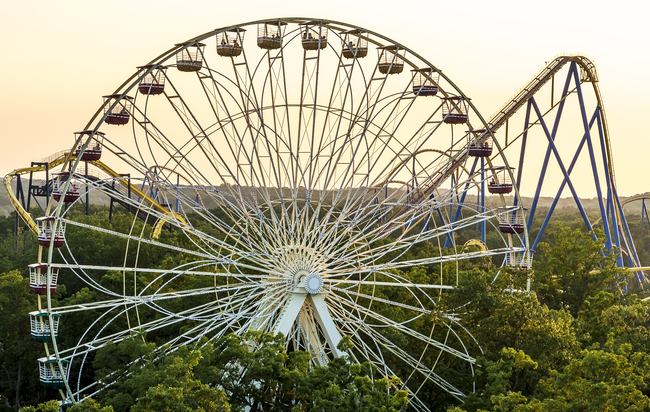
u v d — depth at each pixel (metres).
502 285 71.94
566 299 98.38
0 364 83.50
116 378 62.66
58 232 65.31
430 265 126.50
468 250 132.50
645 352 65.50
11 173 110.75
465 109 77.50
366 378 50.62
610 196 120.75
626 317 72.38
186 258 109.50
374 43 75.12
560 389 56.06
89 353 85.69
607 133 118.44
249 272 98.00
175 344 80.94
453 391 72.44
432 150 94.44
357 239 81.62
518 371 61.94
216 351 59.38
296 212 69.00
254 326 69.69
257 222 78.62
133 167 66.50
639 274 139.50
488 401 59.19
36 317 65.88
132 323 85.62
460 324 72.69
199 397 48.97
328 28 72.19
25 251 144.38
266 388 56.81
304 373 55.50
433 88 76.50
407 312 92.06
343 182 71.19
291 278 67.81
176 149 66.62
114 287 95.75
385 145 72.50
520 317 66.94
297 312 67.31
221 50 72.81
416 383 75.44
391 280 97.88
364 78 72.69
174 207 117.38
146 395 48.94
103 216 174.12
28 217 106.69
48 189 114.06
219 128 71.44
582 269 98.56
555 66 105.25
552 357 63.69
